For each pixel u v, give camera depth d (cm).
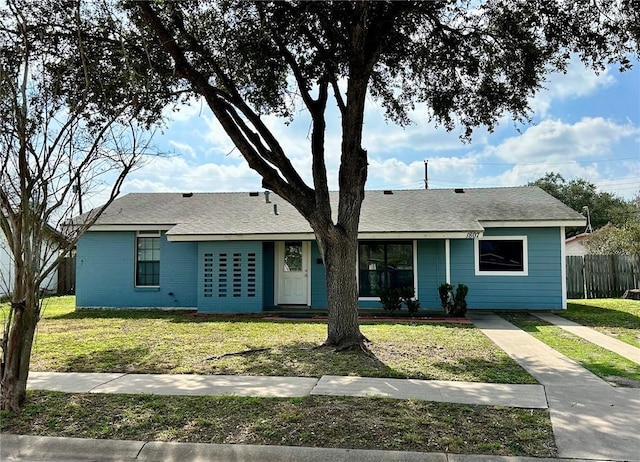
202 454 428
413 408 523
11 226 559
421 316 1370
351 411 512
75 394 595
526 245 1502
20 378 547
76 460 435
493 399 557
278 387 612
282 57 972
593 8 835
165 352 858
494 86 1035
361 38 805
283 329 1120
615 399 561
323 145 888
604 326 1184
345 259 864
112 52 883
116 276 1634
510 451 417
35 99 689
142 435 465
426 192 1861
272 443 438
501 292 1509
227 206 1773
